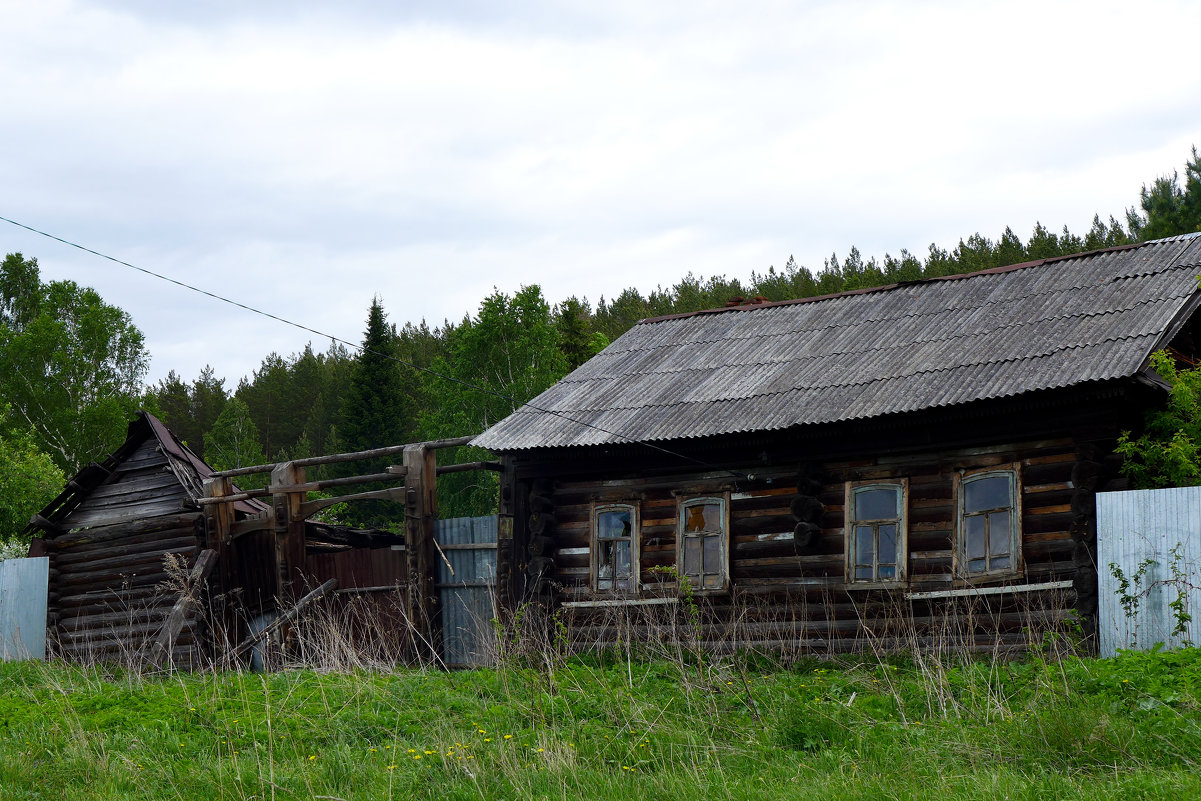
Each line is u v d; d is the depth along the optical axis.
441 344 79.88
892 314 16.83
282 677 13.35
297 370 78.88
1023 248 60.69
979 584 13.40
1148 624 11.39
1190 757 8.12
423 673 13.38
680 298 73.81
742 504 15.37
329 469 45.91
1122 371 12.39
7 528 30.16
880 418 13.87
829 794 7.91
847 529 14.45
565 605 16.08
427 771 9.12
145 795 9.05
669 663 12.34
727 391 15.95
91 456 38.28
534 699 11.00
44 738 10.80
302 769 9.30
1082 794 7.46
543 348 36.41
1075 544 12.64
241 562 18.97
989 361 14.00
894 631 13.80
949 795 7.73
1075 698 9.36
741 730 9.77
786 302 18.89
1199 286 13.66
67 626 20.39
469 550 17.16
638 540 15.96
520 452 16.28
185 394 78.94
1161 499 11.52
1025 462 13.40
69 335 40.59
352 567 17.86
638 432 15.47
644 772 9.08
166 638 18.03
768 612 14.83
